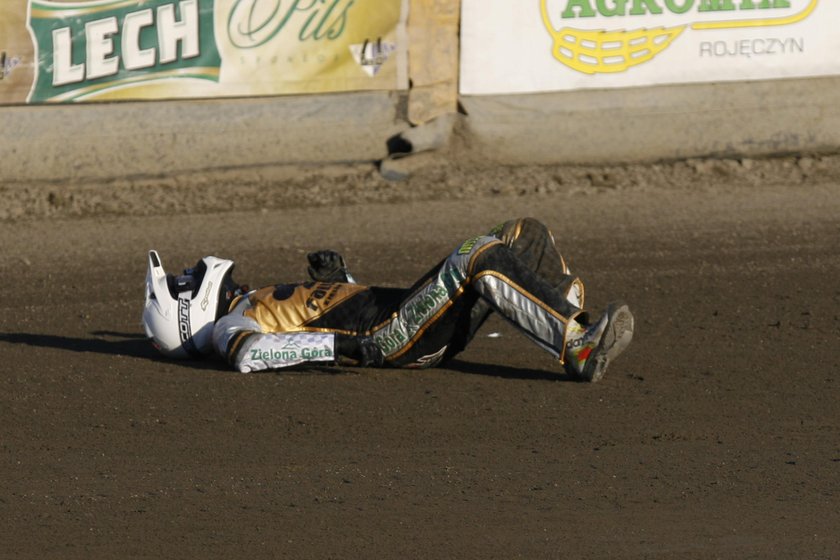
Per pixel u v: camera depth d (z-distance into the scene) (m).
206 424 21.91
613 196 45.03
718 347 27.11
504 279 22.94
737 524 16.81
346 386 23.94
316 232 41.66
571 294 24.09
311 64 48.19
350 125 48.38
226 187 46.66
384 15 48.19
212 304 25.30
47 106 47.19
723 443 20.36
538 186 46.22
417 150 48.28
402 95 48.56
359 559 15.86
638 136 48.50
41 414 22.78
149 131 47.53
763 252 37.69
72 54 47.03
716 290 33.34
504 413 22.17
